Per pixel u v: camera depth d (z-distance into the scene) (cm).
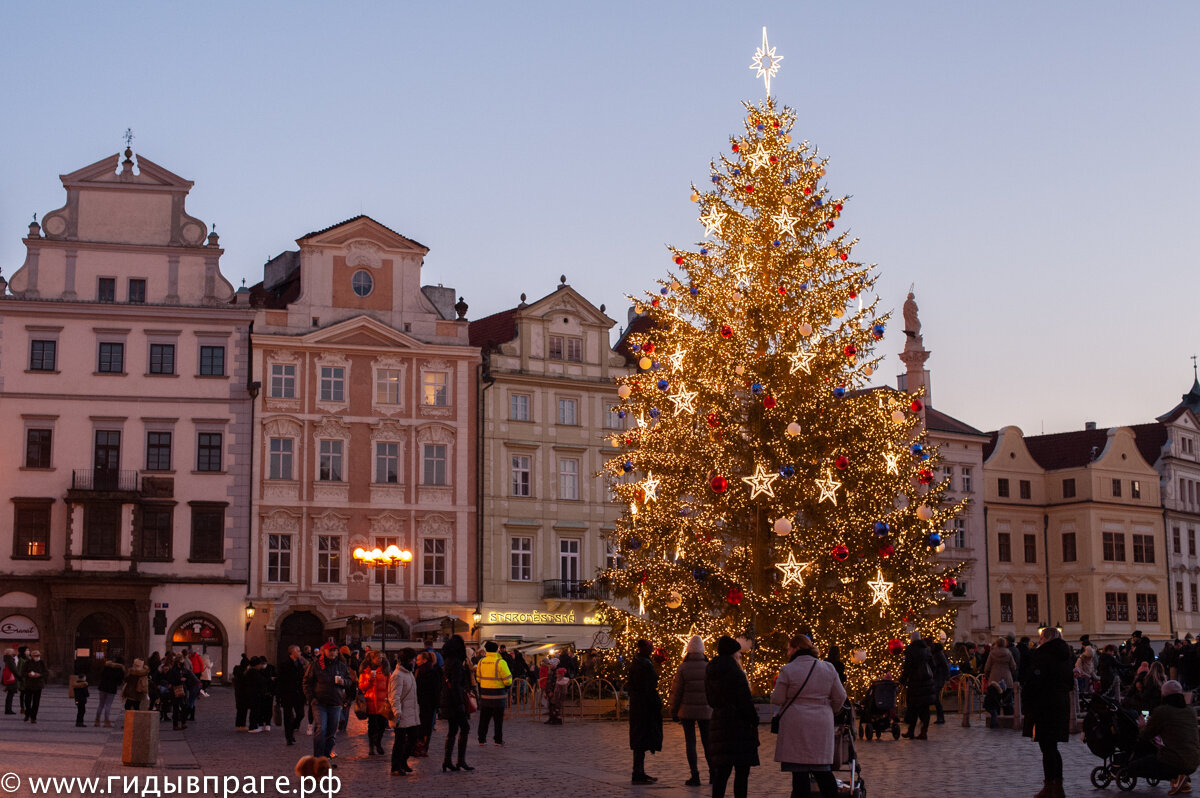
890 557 3416
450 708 2367
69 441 6519
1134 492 8856
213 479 6606
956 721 3716
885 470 3475
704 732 2114
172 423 6612
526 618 7000
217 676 6450
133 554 6406
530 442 7150
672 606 3450
